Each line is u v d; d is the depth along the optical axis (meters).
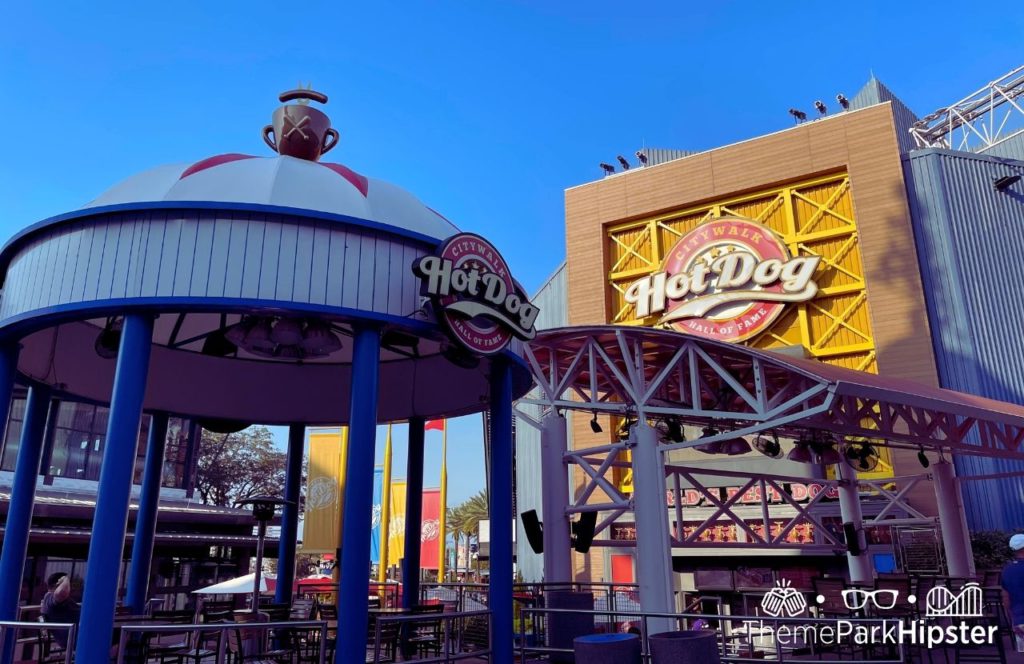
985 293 28.33
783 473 27.38
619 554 31.53
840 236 31.55
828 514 27.06
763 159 33.91
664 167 36.41
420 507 14.43
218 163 10.37
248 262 8.73
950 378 27.84
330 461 22.16
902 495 21.75
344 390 15.36
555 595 13.83
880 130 31.47
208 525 31.25
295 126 11.31
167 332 14.08
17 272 9.54
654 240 36.12
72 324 12.23
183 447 37.09
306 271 8.94
